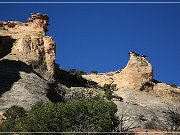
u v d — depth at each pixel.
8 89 54.62
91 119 38.06
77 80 76.69
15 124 38.91
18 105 51.03
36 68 65.56
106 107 39.41
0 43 69.31
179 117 48.16
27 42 69.19
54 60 68.94
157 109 69.06
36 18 74.69
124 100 71.44
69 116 37.94
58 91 63.09
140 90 78.31
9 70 60.34
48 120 37.12
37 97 54.84
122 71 82.12
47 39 70.81
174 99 79.12
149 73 80.81
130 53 83.06
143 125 53.66
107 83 81.81
